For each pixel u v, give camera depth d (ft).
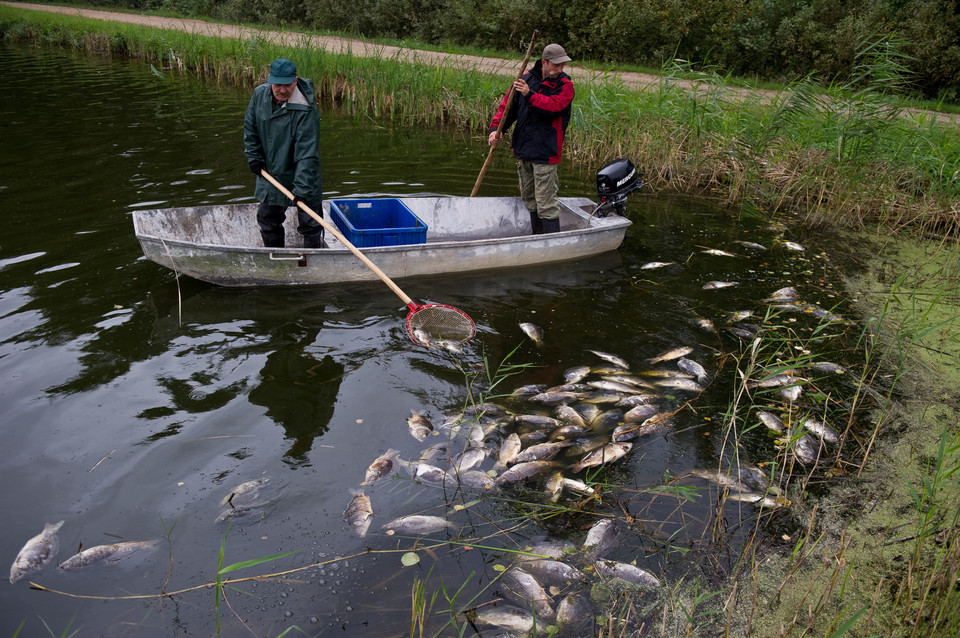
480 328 17.48
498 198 23.85
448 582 10.09
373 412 13.83
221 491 11.51
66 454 12.07
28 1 103.24
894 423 14.76
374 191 27.04
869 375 16.53
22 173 27.12
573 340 17.17
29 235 21.04
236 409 13.62
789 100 30.09
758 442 13.96
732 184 30.91
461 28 72.59
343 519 11.12
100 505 11.03
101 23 73.67
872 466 13.46
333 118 41.55
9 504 10.93
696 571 10.71
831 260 23.49
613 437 13.46
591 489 12.14
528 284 20.21
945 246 25.21
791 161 30.96
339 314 17.70
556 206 22.17
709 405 15.02
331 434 13.10
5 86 45.65
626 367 16.01
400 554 10.55
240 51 53.36
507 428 13.67
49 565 9.93
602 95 36.50
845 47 57.82
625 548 11.05
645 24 61.46
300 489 11.68
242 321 17.06
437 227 23.27
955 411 15.21
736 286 20.92
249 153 18.26
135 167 28.50
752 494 12.44
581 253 22.18
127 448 12.33
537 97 20.08
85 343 15.52
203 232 20.17
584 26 65.51
